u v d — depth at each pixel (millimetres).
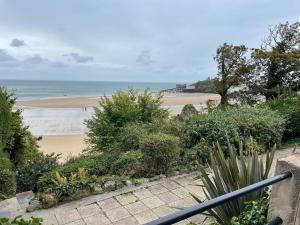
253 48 14711
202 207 1089
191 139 6809
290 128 7730
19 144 9172
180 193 4883
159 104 10828
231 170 2850
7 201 4965
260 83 14430
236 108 8406
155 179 5512
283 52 13906
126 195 4887
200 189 4984
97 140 9727
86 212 4371
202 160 6016
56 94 70688
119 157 6871
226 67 15430
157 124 8344
